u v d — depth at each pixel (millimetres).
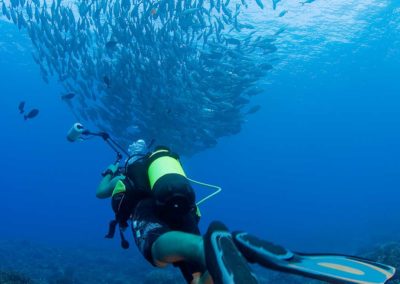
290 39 30875
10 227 67125
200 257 1840
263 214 112125
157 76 16469
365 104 66250
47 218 105938
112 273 19578
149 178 2818
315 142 109562
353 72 44000
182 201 2533
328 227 55875
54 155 132875
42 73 17906
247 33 26172
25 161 151375
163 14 15906
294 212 113250
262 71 18219
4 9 16281
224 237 1730
